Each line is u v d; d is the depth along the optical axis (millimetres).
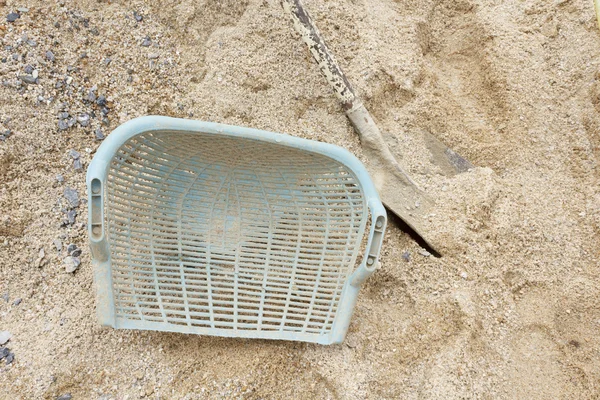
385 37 1262
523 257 1104
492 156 1212
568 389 1015
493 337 1039
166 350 985
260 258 1077
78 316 988
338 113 1181
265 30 1196
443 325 1027
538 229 1126
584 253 1125
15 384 932
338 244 1056
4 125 1049
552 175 1195
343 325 988
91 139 1094
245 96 1159
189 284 1056
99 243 898
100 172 878
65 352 961
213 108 1146
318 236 1064
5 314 984
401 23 1291
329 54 1156
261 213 1062
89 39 1142
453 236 1093
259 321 1002
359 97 1191
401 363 1000
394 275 1081
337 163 961
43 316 988
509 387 1012
